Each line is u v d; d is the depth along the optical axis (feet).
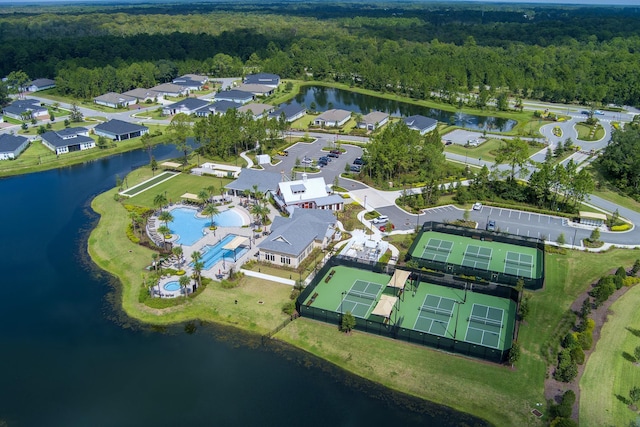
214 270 317.63
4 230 377.91
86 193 451.53
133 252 341.21
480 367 236.02
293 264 321.11
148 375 236.84
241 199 426.51
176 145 558.97
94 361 246.06
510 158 469.57
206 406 218.18
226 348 254.06
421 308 280.31
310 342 255.70
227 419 211.61
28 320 276.41
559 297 289.74
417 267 314.76
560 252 339.57
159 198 394.52
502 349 246.06
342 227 376.68
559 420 199.93
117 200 425.69
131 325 272.72
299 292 292.61
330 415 213.05
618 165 467.11
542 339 253.65
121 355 250.16
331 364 241.76
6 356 249.34
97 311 284.82
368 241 342.64
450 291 297.94
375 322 255.50
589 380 226.17
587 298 288.51
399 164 467.11
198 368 240.53
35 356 249.34
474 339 254.06
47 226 385.50
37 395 225.76
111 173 503.20
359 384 229.66
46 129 622.54
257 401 220.84
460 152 563.48
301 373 236.63
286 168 503.20
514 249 348.59
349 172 491.31
